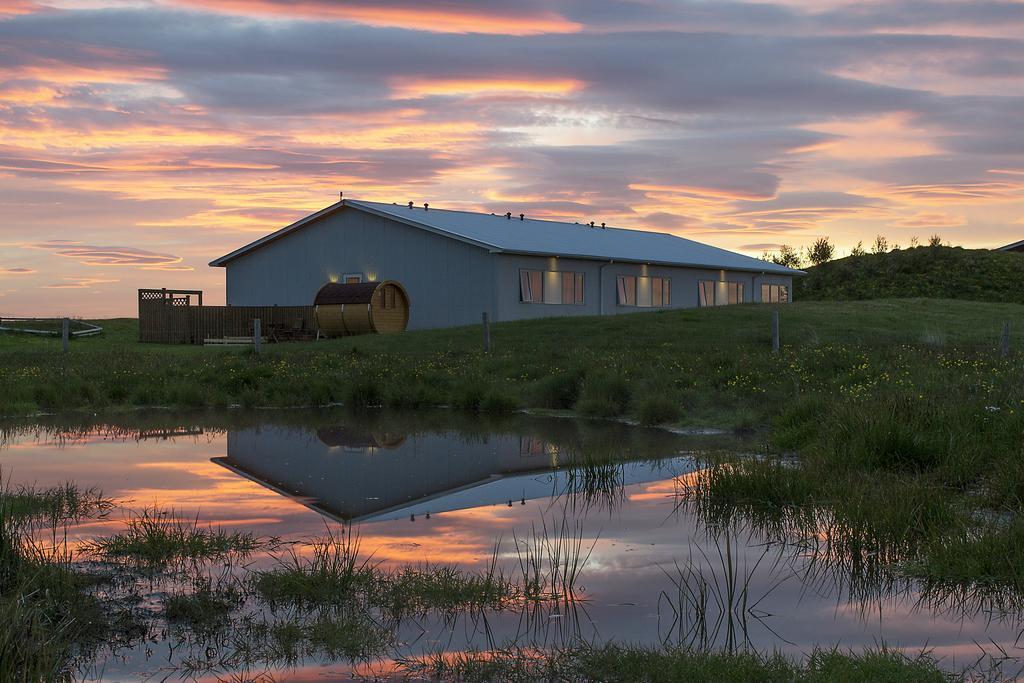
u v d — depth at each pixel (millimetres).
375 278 36188
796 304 37219
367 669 4551
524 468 10289
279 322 36969
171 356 23703
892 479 8531
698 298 42000
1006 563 5965
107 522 7543
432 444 12242
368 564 6289
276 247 39594
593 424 14391
